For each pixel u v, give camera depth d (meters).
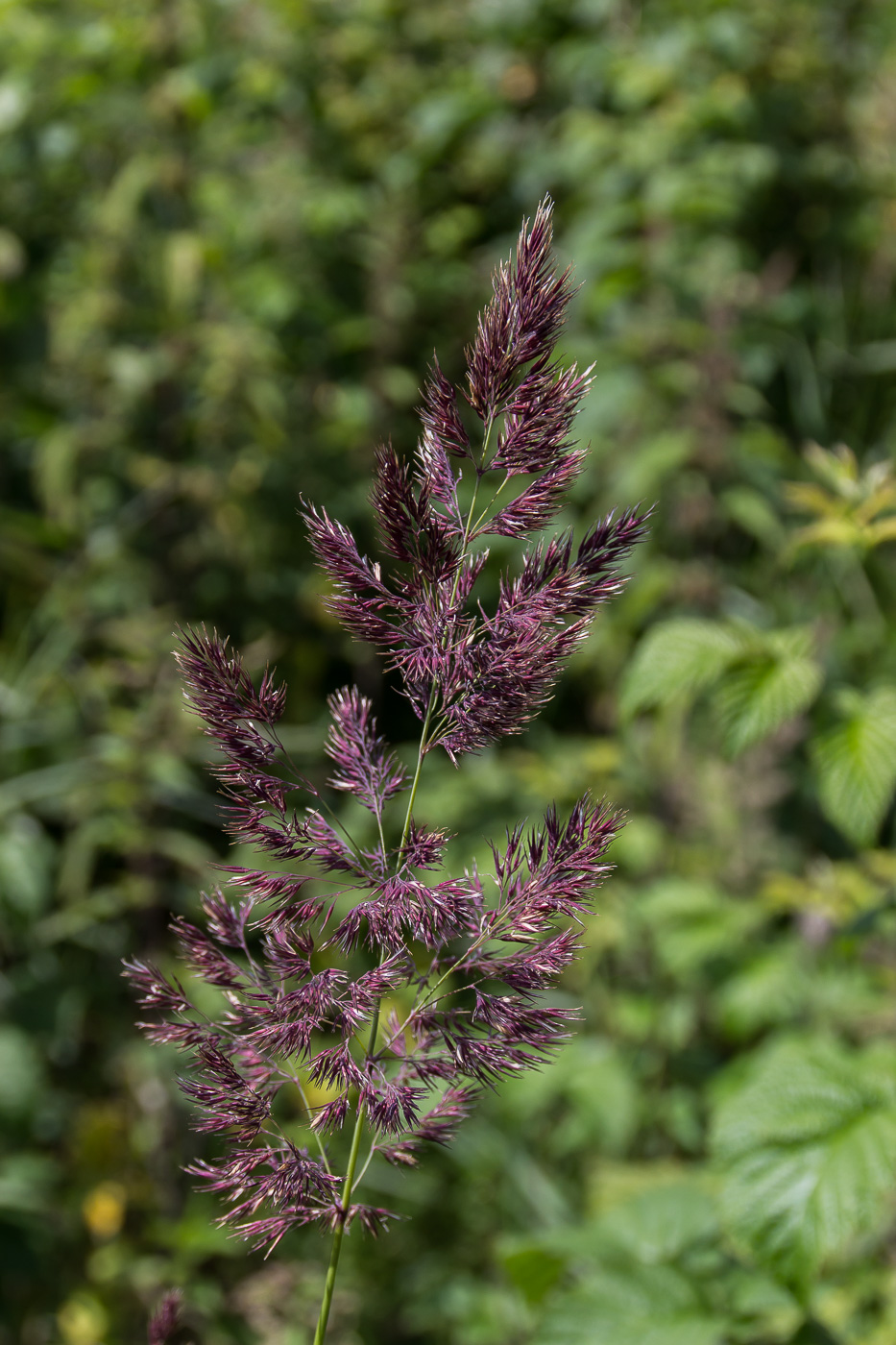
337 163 3.77
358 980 0.71
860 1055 1.59
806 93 3.88
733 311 3.22
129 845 2.66
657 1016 2.64
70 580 3.02
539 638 0.71
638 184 3.59
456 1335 2.54
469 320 3.64
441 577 0.72
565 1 4.01
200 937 0.76
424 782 2.98
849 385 3.75
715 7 3.77
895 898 1.71
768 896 2.32
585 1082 2.56
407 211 3.65
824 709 1.74
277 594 3.26
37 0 3.41
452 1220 2.69
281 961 0.72
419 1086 0.75
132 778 2.67
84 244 3.30
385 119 3.83
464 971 0.75
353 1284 2.59
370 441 3.39
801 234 3.87
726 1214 1.44
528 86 3.95
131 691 2.97
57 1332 2.52
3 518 3.02
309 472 3.34
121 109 3.26
